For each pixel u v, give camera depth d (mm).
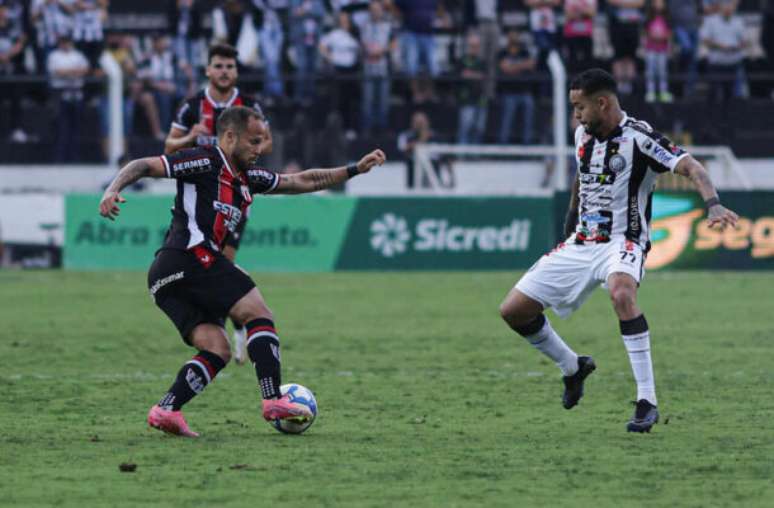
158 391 27531
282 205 60344
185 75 68750
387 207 60812
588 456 19812
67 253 60562
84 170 67688
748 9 82875
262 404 23938
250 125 21734
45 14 68438
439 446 20750
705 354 34156
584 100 22297
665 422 23172
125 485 17578
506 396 26891
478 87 70562
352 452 20156
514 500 16672
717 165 72500
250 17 69375
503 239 61406
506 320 23594
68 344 36375
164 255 21594
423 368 31531
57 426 22828
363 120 70625
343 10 71000
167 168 21281
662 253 60406
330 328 40281
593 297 51844
